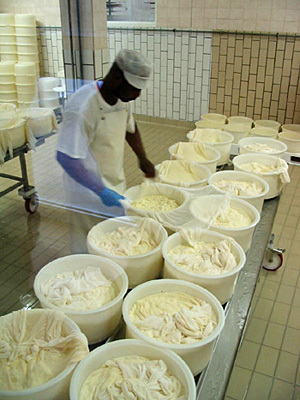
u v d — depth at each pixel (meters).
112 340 1.08
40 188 2.12
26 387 0.87
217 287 1.17
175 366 0.91
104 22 1.98
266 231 1.64
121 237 1.30
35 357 0.93
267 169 1.89
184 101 2.08
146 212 1.40
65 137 1.28
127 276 1.21
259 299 2.19
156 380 0.88
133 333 0.99
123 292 1.09
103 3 1.93
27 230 1.86
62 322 0.99
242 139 2.11
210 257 1.28
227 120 2.10
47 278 1.17
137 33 1.97
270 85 1.98
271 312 2.11
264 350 1.88
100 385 0.87
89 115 1.26
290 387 1.70
